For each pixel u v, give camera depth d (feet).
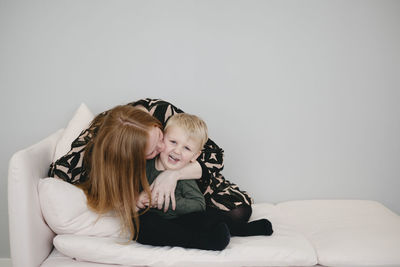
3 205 6.16
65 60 6.03
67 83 6.08
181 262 3.91
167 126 4.58
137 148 3.89
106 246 3.91
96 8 5.98
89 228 4.07
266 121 6.32
